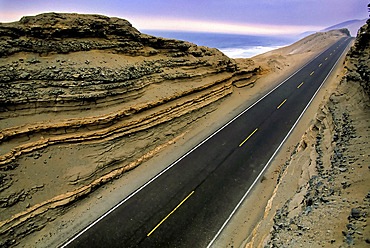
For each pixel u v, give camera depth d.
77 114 16.81
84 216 14.38
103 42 20.23
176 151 20.30
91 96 17.09
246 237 12.63
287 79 39.44
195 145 21.14
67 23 17.97
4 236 12.20
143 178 17.34
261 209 14.48
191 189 16.34
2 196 12.84
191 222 13.98
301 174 13.17
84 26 18.73
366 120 12.87
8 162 13.73
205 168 18.30
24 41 16.55
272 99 31.05
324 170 11.32
